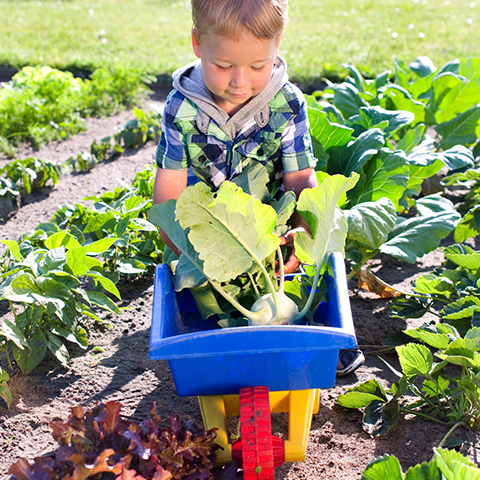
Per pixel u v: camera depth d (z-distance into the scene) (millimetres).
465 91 4219
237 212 1719
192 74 2129
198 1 1699
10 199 4270
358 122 3561
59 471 1625
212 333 1597
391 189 2953
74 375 2543
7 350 2645
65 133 5852
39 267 2537
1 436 2197
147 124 5766
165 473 1535
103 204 3633
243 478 1751
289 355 1679
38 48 9188
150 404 2354
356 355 2555
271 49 1747
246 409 1687
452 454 1619
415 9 11656
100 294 2707
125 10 13070
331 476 1965
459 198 4168
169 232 1941
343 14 11312
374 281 3023
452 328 2227
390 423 2105
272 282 1977
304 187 2260
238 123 2090
